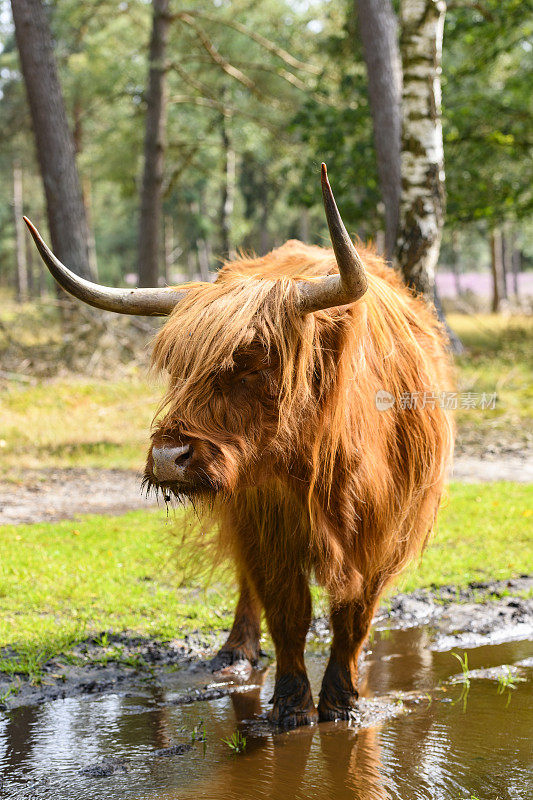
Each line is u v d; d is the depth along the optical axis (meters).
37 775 5.22
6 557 9.55
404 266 15.47
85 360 22.97
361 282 4.66
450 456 6.99
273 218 86.44
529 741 5.62
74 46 40.31
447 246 98.19
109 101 41.91
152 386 5.48
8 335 24.42
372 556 5.78
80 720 6.10
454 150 31.56
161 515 11.73
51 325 26.89
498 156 32.59
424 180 15.30
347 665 6.16
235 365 4.80
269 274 5.35
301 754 5.49
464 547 10.31
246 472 4.99
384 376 5.71
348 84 31.31
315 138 32.25
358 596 5.84
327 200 4.36
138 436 17.52
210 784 5.07
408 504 6.02
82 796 4.93
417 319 6.71
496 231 54.25
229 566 6.89
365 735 5.78
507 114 30.86
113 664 7.15
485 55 29.98
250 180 70.75
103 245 97.25
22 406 19.72
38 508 12.48
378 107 25.52
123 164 45.22
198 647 7.60
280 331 4.87
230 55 39.12
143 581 9.14
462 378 21.97
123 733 5.87
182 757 5.48
